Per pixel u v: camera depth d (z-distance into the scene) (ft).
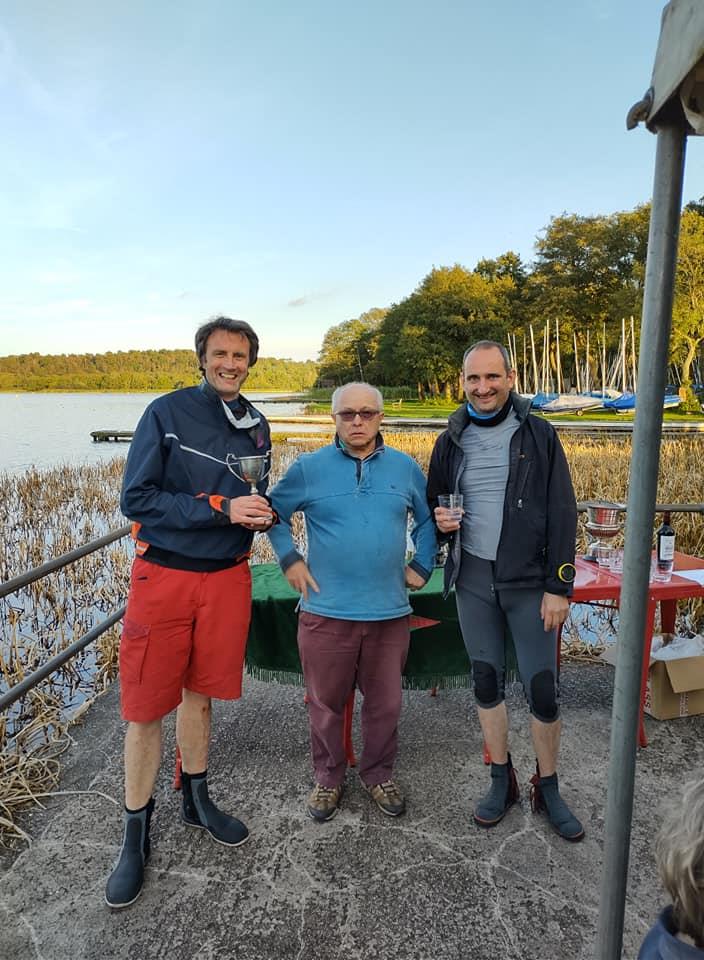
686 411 110.01
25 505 36.88
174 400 6.99
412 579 8.05
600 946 4.46
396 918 6.31
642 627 3.91
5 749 10.24
